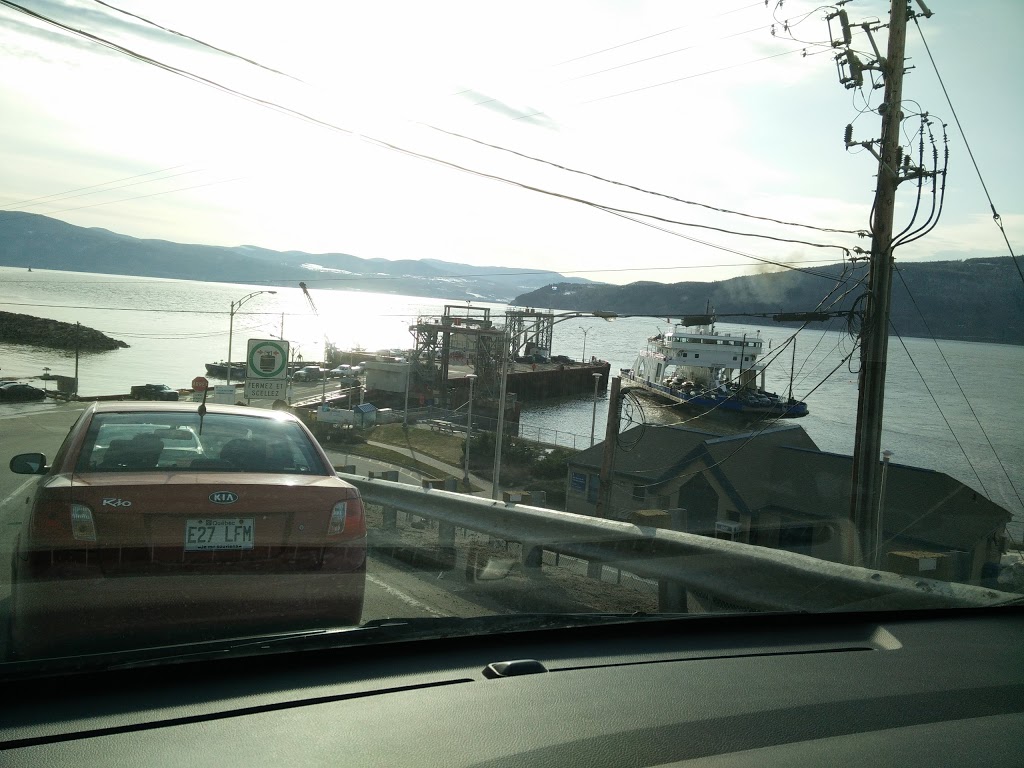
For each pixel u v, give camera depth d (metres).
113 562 3.47
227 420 4.71
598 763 2.24
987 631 3.89
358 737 2.35
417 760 2.22
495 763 2.22
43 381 65.81
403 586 5.51
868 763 2.29
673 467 20.61
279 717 2.46
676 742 2.40
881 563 12.05
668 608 5.12
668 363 67.12
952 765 2.29
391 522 7.85
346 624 3.95
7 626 4.00
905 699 2.88
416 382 74.50
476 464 40.22
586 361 126.56
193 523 3.64
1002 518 15.46
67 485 3.59
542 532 6.13
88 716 2.38
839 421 44.50
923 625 3.96
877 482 13.09
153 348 117.38
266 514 3.80
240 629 3.65
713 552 4.98
